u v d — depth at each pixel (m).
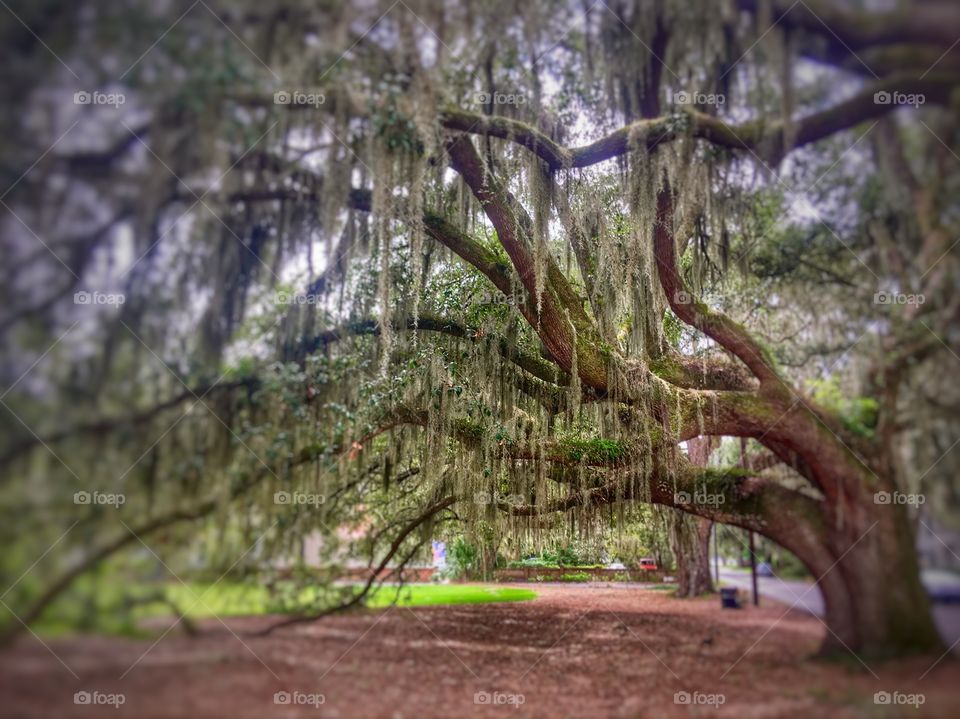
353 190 5.83
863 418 5.90
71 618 4.48
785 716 4.59
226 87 4.85
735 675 5.54
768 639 6.48
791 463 6.26
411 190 5.66
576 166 5.96
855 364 5.93
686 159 5.65
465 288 7.58
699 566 9.20
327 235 5.39
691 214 6.29
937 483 5.52
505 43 5.66
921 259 5.45
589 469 7.04
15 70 4.25
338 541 7.62
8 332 4.34
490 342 7.13
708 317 6.14
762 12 4.88
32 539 4.40
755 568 7.89
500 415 7.13
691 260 7.42
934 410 5.53
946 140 5.04
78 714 4.23
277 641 6.04
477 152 5.97
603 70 5.80
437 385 6.76
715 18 5.06
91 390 4.64
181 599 5.27
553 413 7.57
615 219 7.36
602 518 8.25
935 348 5.46
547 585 11.66
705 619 7.55
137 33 4.55
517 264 6.14
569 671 6.01
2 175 4.25
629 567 11.64
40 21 4.30
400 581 7.97
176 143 4.71
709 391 6.18
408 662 6.19
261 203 5.50
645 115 5.79
